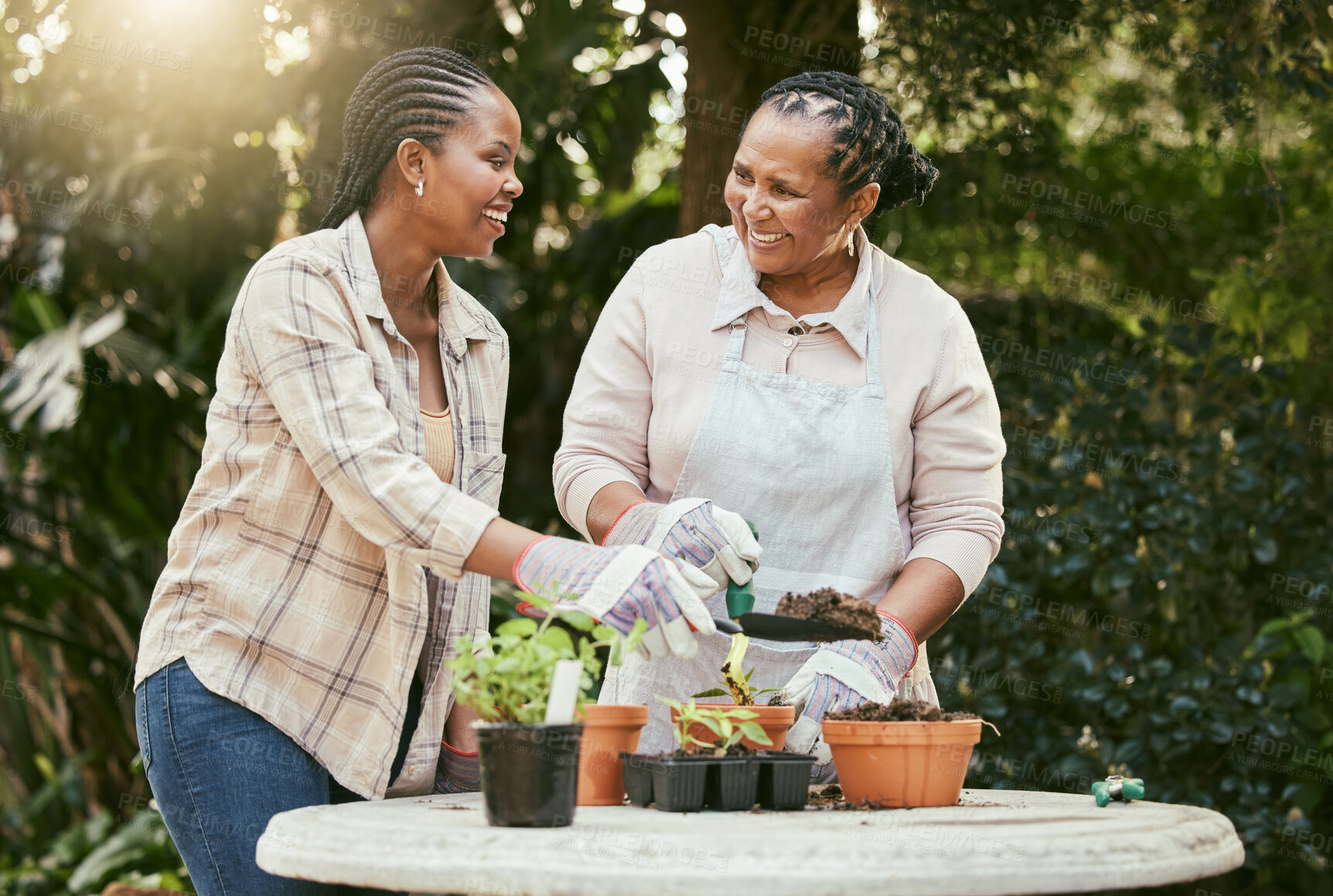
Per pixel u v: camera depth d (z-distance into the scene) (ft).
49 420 13.51
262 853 4.09
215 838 5.33
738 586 5.39
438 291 6.29
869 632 4.88
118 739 19.39
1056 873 3.57
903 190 6.66
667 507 5.52
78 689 19.38
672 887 3.36
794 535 6.27
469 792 6.18
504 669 4.18
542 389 16.88
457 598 5.98
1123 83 15.26
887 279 6.63
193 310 16.19
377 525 5.04
